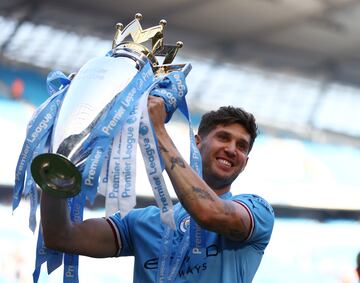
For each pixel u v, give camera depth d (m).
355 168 22.88
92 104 2.73
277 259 17.42
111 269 14.48
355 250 18.78
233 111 3.33
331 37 23.67
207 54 24.27
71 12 20.69
